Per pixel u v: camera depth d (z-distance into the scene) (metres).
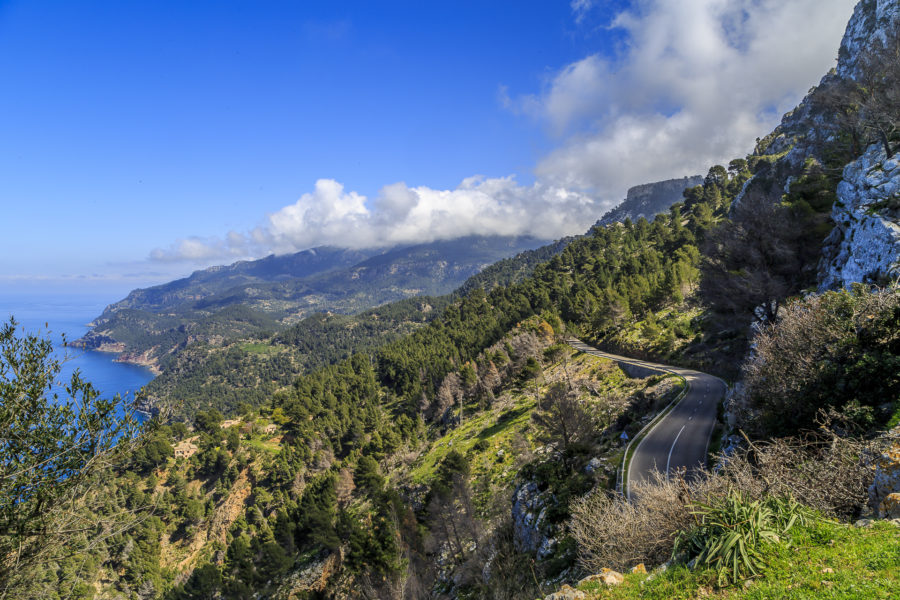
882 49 42.06
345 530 59.09
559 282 148.12
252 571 61.66
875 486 9.38
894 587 6.29
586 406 57.25
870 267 28.02
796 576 7.38
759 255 42.38
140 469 107.12
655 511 12.54
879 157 32.50
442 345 159.25
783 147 142.25
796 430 16.55
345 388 149.88
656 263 110.81
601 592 9.23
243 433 127.25
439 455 74.25
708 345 59.88
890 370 14.06
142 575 77.56
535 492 33.22
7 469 11.41
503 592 26.55
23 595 11.95
